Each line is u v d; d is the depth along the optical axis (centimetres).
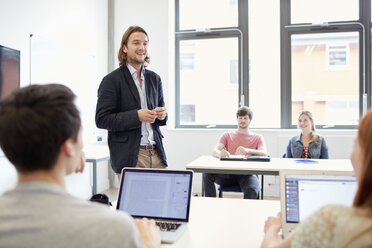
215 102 480
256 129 449
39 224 54
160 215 120
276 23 455
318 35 445
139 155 199
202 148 455
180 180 123
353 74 438
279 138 430
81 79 405
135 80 207
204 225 123
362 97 433
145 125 202
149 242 88
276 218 108
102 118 191
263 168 265
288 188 112
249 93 466
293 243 67
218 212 140
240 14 464
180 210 120
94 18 436
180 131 462
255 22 461
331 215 64
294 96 454
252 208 146
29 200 56
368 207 61
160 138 212
